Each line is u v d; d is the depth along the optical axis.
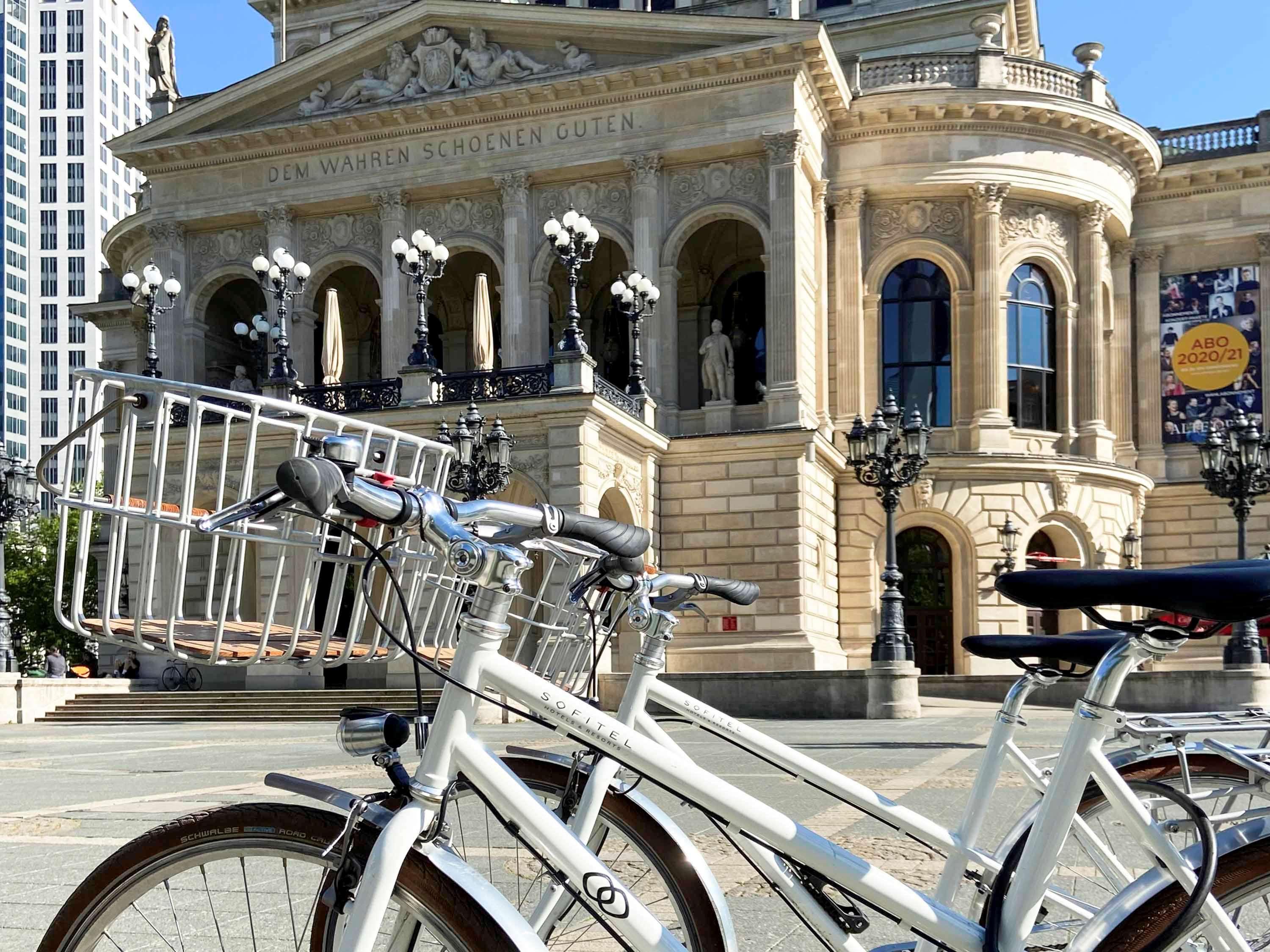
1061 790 2.80
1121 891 2.78
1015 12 48.47
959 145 38.81
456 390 33.19
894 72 39.94
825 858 2.78
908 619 39.34
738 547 35.38
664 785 2.71
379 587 10.84
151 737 23.08
